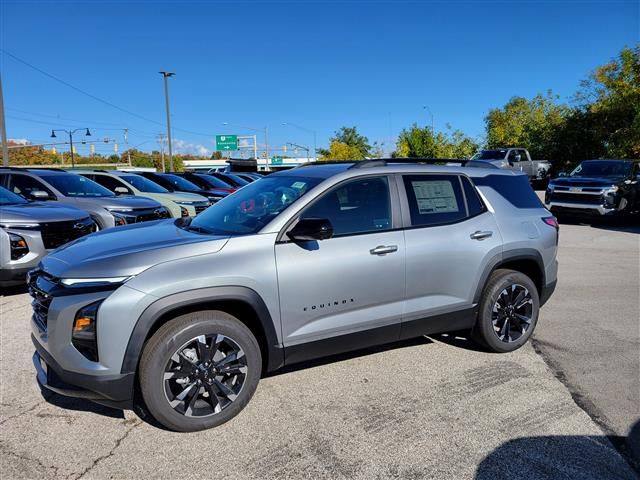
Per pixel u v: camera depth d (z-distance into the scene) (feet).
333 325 11.96
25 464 9.38
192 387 10.43
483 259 14.10
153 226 13.71
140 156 310.86
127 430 10.62
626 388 12.73
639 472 9.29
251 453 9.81
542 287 15.69
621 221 48.49
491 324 14.52
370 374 13.47
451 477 9.10
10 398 11.98
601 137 92.43
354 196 12.58
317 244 11.73
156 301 9.90
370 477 9.09
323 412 11.41
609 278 25.02
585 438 10.41
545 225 15.71
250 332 10.98
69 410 11.44
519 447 10.05
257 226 11.60
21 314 18.58
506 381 13.09
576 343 15.90
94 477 9.03
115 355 9.67
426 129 123.03
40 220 21.01
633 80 88.43
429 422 11.00
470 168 15.16
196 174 56.49
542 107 120.06
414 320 13.19
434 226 13.51
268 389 12.55
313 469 9.31
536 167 82.64
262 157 263.08
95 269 10.05
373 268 12.29
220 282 10.45
